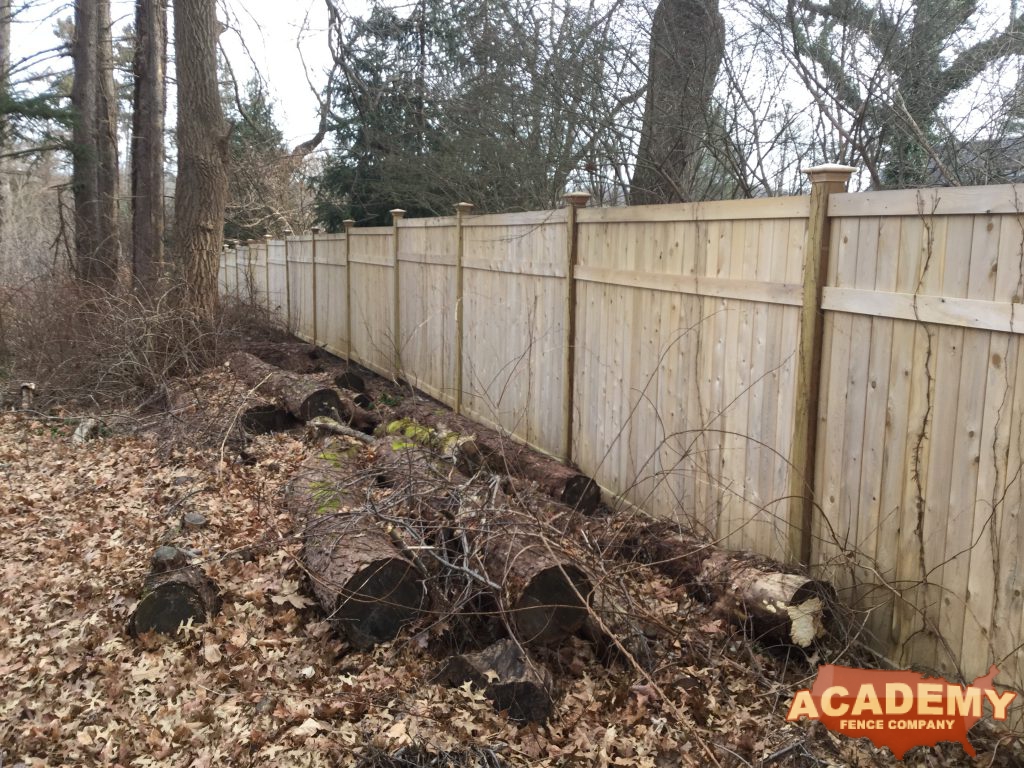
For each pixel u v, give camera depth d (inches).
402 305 403.2
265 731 133.3
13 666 153.7
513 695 136.5
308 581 178.4
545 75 365.4
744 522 180.2
